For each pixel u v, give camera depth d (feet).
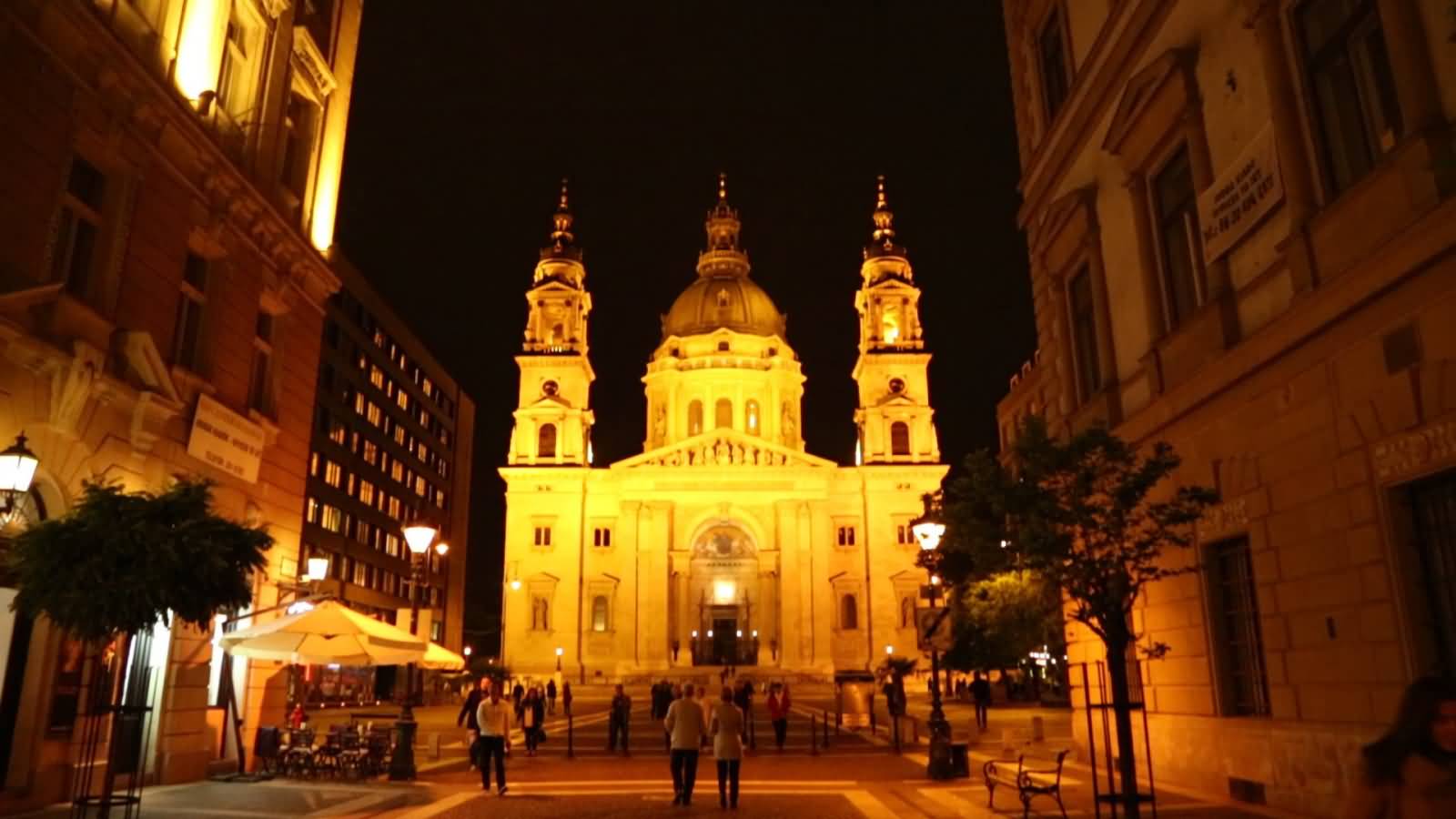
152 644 59.31
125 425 54.80
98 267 54.19
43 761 48.47
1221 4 49.49
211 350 65.05
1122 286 62.13
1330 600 40.68
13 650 48.16
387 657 63.00
